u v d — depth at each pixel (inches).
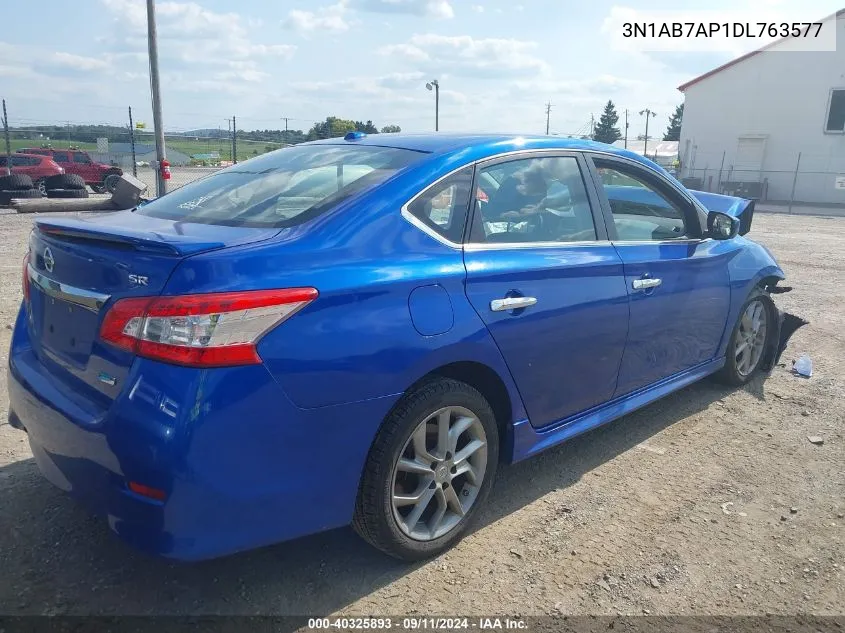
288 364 92.3
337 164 126.3
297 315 93.6
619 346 145.1
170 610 101.7
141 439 86.6
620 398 152.6
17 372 112.3
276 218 109.0
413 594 107.2
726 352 191.5
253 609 102.6
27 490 131.9
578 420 141.5
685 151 1349.7
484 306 115.3
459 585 109.7
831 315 292.8
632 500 137.3
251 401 89.7
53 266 106.7
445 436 113.5
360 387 99.0
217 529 90.6
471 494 121.5
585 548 120.5
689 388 201.5
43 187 878.4
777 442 166.1
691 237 172.1
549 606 105.4
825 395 197.5
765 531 127.6
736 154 1288.1
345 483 101.3
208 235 101.8
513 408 125.0
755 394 197.5
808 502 138.6
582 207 142.4
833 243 576.4
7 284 301.9
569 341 131.8
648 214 160.1
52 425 99.1
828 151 1210.6
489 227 123.1
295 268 96.2
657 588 110.5
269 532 95.3
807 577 114.6
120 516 90.6
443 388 110.9
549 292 126.6
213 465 87.9
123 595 104.4
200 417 86.4
